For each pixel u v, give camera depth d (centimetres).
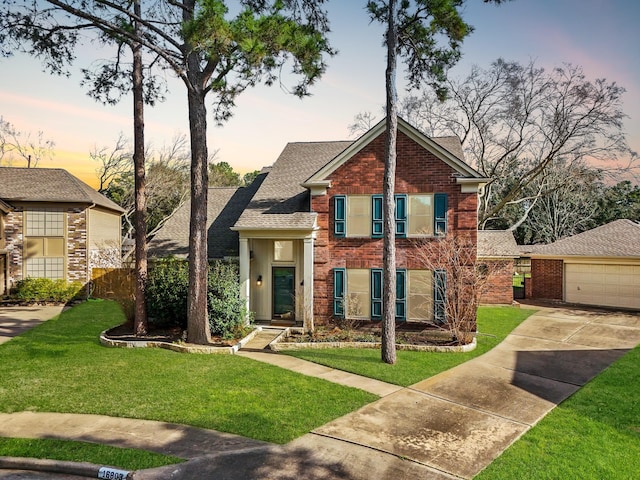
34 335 1498
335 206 1652
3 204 2252
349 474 625
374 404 892
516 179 3881
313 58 1316
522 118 3114
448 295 1491
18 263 2341
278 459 662
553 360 1248
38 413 823
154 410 838
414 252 1588
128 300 1639
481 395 958
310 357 1242
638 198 4566
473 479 615
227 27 1080
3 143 4019
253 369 1109
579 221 4378
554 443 731
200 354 1262
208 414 823
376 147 1619
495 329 1661
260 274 1831
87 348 1318
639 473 636
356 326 1628
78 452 668
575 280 2355
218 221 2072
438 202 1568
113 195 4234
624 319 1889
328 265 1661
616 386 1026
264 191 1900
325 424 790
